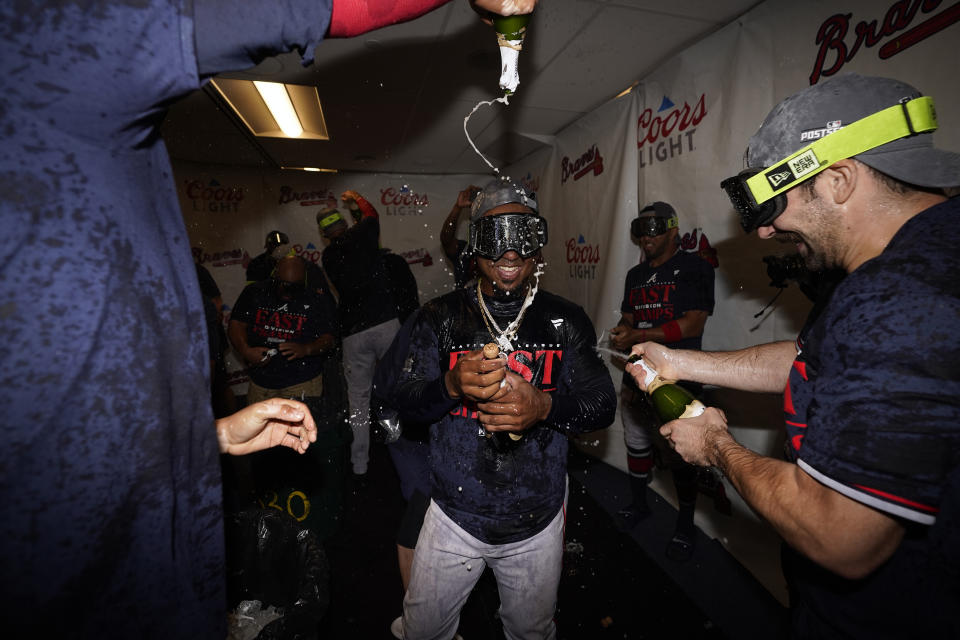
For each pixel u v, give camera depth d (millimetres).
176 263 561
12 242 410
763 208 828
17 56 401
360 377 3449
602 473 3445
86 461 458
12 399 417
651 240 2652
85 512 463
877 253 743
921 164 695
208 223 5316
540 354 1391
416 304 3832
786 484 708
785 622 2016
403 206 5871
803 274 1803
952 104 1528
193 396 562
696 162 2592
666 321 2615
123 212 481
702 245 2594
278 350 2773
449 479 1339
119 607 513
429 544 1361
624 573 2344
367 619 2070
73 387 442
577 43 2521
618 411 3447
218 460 612
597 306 3662
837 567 644
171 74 462
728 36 2342
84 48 419
